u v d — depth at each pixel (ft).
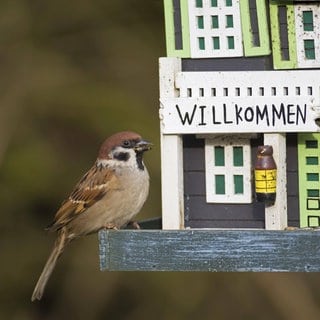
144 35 58.23
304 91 37.06
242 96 37.45
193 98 37.76
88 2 58.39
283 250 35.32
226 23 38.09
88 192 40.04
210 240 35.76
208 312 56.03
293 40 37.58
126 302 56.95
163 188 38.29
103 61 58.03
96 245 57.41
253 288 55.77
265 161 37.04
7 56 57.77
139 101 57.41
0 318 57.67
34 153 57.11
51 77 57.57
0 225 57.82
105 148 40.16
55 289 57.67
